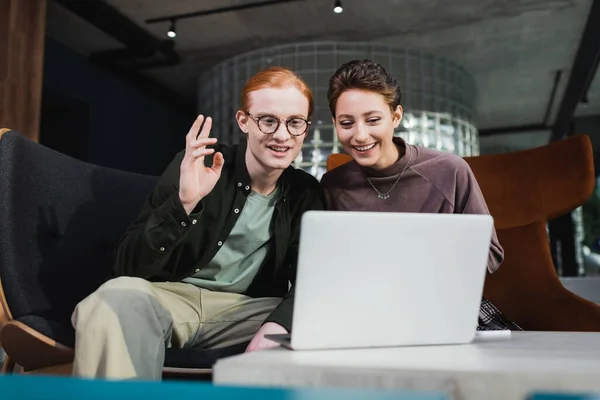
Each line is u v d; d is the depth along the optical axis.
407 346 0.83
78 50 5.27
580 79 5.71
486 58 5.41
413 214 0.80
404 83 5.16
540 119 7.01
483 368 0.59
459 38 5.06
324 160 4.86
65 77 5.09
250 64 5.26
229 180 1.47
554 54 5.30
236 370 0.62
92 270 1.56
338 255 0.78
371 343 0.82
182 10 4.66
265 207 1.48
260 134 1.38
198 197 1.17
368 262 0.79
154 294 1.21
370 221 0.78
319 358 0.69
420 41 5.14
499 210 2.08
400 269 0.81
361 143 1.44
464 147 5.50
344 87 1.43
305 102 1.41
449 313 0.84
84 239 1.56
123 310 1.07
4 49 3.38
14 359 1.28
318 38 5.15
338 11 4.32
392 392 0.43
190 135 1.15
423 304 0.83
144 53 5.19
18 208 1.38
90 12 4.50
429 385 0.58
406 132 5.09
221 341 1.43
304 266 0.77
